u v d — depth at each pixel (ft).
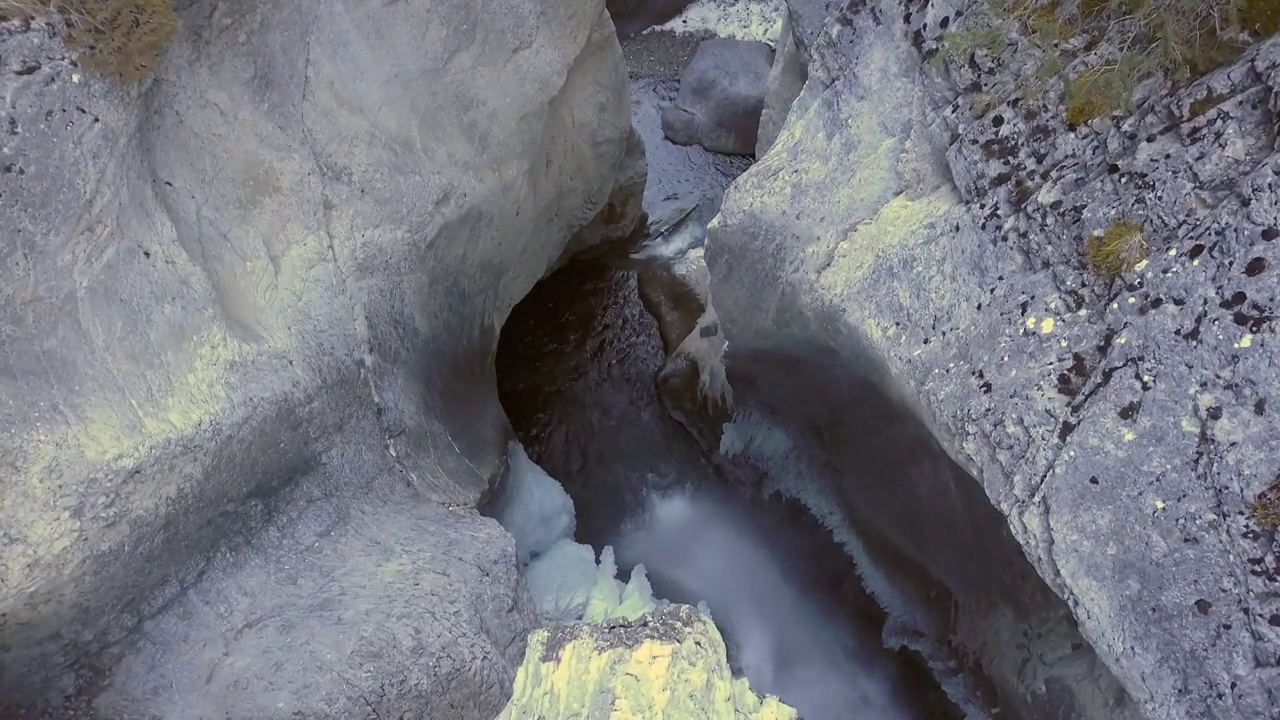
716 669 9.66
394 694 8.81
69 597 7.76
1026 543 8.14
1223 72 7.50
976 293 9.11
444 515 11.26
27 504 7.30
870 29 11.30
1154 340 7.34
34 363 7.54
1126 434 7.39
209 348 9.17
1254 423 6.63
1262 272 6.70
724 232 12.75
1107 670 9.10
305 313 10.93
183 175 9.71
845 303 10.58
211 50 9.97
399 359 12.64
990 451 8.51
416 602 9.55
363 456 11.24
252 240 10.56
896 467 11.97
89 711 8.15
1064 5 9.04
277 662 8.68
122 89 8.15
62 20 7.52
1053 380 8.07
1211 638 6.92
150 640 8.61
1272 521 6.51
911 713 12.72
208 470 8.79
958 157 9.59
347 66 11.99
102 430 7.76
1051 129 8.82
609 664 9.25
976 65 9.64
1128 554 7.36
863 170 11.26
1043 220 8.55
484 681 9.44
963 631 11.98
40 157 7.42
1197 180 7.41
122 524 7.91
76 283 7.89
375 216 12.46
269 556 9.63
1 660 7.73
